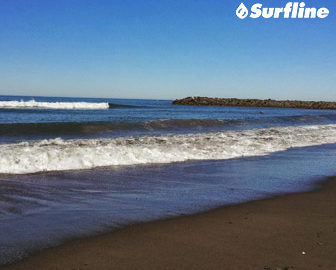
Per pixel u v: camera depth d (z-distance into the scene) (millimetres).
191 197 6184
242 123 23688
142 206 5570
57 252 3799
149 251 3881
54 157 8438
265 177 8008
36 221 4727
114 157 9078
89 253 3799
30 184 6512
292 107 97000
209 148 11445
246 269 3479
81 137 13828
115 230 4512
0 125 15023
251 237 4352
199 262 3621
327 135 17391
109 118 25594
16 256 3670
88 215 5051
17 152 8555
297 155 11305
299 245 4102
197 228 4652
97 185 6723
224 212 5383
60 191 6195
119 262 3594
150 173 7918
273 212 5441
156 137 13438
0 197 5668
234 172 8422
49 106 39062
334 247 4055
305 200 6184
